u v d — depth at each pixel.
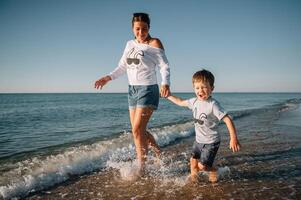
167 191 3.34
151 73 3.88
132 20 3.83
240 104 35.41
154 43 3.83
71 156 4.91
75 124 13.14
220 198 3.09
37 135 9.64
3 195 3.18
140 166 4.00
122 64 4.23
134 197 3.18
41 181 3.63
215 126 3.44
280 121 10.77
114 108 29.42
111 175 4.01
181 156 5.17
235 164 4.43
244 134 7.62
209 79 3.40
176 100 3.78
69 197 3.21
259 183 3.55
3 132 10.53
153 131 7.89
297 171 4.04
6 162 4.96
